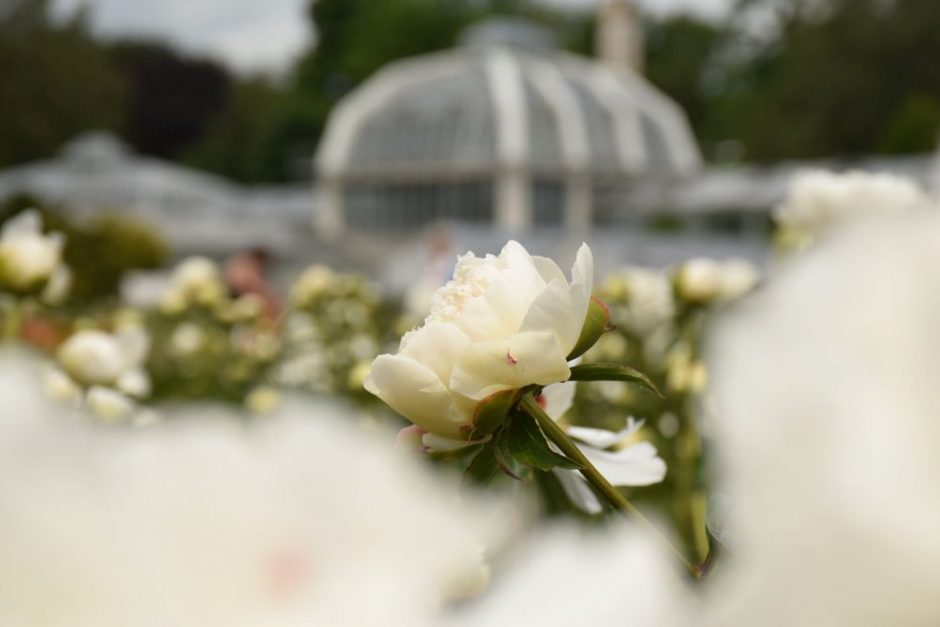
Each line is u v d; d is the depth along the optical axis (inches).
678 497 41.5
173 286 141.6
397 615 3.7
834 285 4.3
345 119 749.9
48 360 49.8
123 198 783.7
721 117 1125.7
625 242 573.9
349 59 1213.7
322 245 725.9
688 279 58.9
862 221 4.4
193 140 1294.3
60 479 3.5
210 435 3.8
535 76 732.0
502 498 16.3
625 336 88.5
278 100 1312.7
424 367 17.3
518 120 697.0
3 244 49.3
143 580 3.5
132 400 47.5
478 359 17.2
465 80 729.0
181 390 112.7
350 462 3.8
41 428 3.6
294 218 916.6
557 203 718.5
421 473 4.0
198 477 3.6
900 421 4.1
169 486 3.6
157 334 135.0
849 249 4.4
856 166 607.8
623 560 4.0
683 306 59.6
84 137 913.5
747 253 566.6
